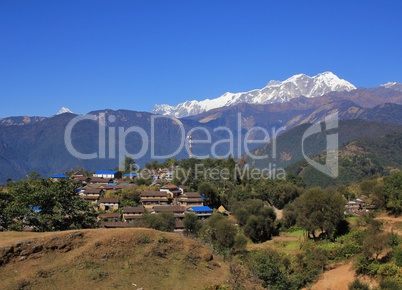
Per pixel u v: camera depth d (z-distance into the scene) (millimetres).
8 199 40969
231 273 32125
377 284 45969
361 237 61625
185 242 33594
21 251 26703
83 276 26078
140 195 104125
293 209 94188
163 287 27016
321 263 55438
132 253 29922
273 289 37844
